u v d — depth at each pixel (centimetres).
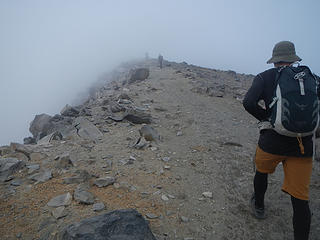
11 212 270
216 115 776
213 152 489
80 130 533
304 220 228
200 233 270
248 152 503
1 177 333
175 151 478
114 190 325
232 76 2084
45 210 274
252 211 307
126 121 629
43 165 375
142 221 237
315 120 206
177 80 1455
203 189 355
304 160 228
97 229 219
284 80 216
